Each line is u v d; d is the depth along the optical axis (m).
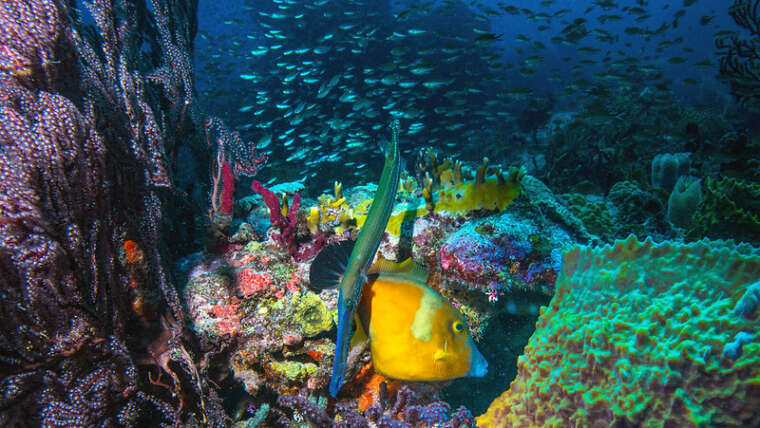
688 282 1.81
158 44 4.09
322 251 1.86
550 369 2.08
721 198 4.00
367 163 12.91
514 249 3.00
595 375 1.84
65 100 2.01
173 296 2.60
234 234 3.56
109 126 2.34
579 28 11.74
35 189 1.88
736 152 6.94
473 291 3.21
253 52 13.14
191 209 3.80
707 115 12.45
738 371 1.41
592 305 2.08
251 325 2.87
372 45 16.27
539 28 13.95
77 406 2.00
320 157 11.80
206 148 4.34
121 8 3.10
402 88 15.13
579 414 1.82
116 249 2.25
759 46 8.94
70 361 1.98
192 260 3.32
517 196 3.31
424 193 3.41
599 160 9.01
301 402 2.46
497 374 3.64
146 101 3.07
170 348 2.40
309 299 2.80
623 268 2.04
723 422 1.42
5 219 1.79
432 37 17.94
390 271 1.69
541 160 12.30
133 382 2.20
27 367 1.86
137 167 2.49
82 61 2.36
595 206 4.77
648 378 1.60
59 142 1.96
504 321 3.59
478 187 3.36
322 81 15.83
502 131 16.45
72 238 1.98
